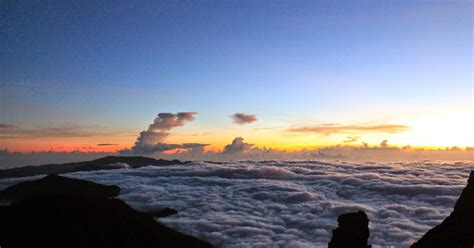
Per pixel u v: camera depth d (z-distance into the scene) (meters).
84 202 90.75
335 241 43.09
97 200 95.38
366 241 43.44
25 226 74.31
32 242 69.81
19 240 69.94
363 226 43.06
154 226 98.69
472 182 40.97
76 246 71.94
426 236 41.34
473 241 37.47
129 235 85.25
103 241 76.56
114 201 100.19
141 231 90.62
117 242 79.00
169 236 98.44
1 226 72.69
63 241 71.56
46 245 69.19
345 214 43.72
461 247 37.56
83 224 80.00
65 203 85.62
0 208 79.31
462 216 39.50
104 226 82.38
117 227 85.00
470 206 39.41
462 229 38.50
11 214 77.44
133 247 81.12
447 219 41.09
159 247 86.44
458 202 40.97
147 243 86.00
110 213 89.69
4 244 67.94
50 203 82.94
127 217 94.31
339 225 43.59
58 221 77.12
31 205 81.69
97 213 87.00
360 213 43.78
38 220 76.44
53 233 72.81
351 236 42.34
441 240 39.25
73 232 75.75
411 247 41.69
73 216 81.56
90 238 76.06
